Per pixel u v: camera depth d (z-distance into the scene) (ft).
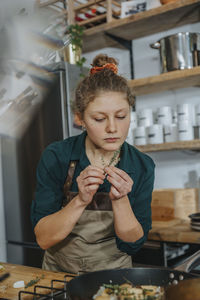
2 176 9.37
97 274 2.93
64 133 7.97
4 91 8.08
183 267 3.08
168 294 2.23
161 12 7.68
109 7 8.67
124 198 3.63
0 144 9.31
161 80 7.58
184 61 7.37
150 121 8.05
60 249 4.49
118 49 9.70
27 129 8.59
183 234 6.34
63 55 8.45
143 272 2.98
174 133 7.60
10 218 9.20
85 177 3.40
